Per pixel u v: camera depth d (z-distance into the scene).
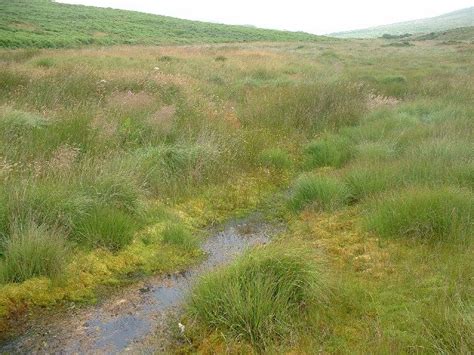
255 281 4.21
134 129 9.17
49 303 4.71
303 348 3.86
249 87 16.42
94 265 5.36
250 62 23.88
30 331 4.30
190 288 4.65
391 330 3.98
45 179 6.39
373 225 6.12
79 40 38.09
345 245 5.84
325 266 5.06
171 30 57.56
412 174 7.38
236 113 12.01
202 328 4.21
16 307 4.58
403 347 3.71
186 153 8.27
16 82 12.45
